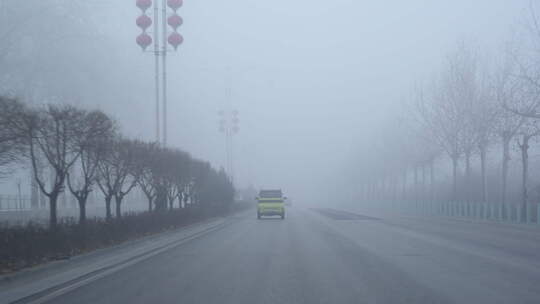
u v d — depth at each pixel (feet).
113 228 71.61
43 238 53.62
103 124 69.10
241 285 39.99
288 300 34.17
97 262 55.06
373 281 40.63
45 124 63.82
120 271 48.85
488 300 33.04
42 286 40.75
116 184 80.74
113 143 75.97
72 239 59.06
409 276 42.57
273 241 77.61
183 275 45.52
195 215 123.34
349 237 82.99
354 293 36.06
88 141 67.15
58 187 63.98
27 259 49.11
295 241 77.10
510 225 112.57
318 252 61.77
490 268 46.19
